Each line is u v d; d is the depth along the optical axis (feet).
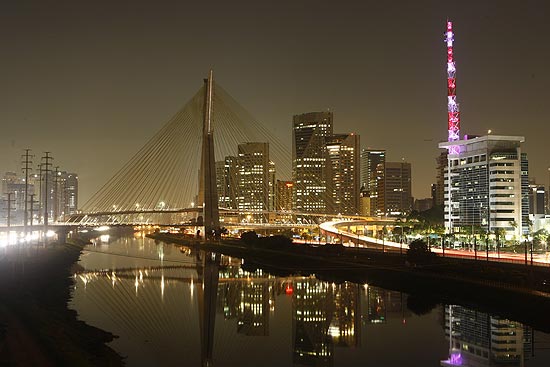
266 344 252.42
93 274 486.79
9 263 416.26
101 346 224.33
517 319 293.23
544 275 331.16
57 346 190.90
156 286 425.69
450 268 398.42
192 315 314.14
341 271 489.26
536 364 219.61
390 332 275.80
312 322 300.40
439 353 236.43
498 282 334.65
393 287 419.95
